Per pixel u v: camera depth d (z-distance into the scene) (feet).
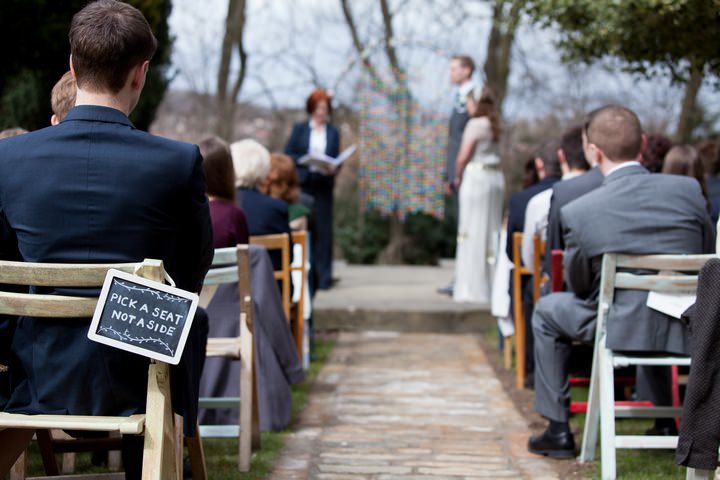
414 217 38.93
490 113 24.44
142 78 7.63
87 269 6.98
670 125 41.01
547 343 12.29
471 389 17.06
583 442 11.96
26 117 17.95
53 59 15.55
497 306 18.28
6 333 7.66
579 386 13.51
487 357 20.27
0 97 17.97
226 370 13.37
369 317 23.81
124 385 7.27
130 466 8.00
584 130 12.00
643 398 12.78
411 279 30.91
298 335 17.75
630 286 10.94
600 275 11.44
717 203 15.89
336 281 29.78
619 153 11.57
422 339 22.74
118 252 7.24
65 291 7.23
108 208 7.22
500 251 18.26
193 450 9.82
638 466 11.50
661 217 11.07
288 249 15.70
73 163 7.25
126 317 6.89
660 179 11.33
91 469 11.33
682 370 14.33
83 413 7.27
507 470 11.76
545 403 12.35
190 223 7.50
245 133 44.62
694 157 14.01
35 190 7.24
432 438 13.48
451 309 23.70
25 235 7.30
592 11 13.64
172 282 7.12
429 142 34.63
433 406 15.65
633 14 12.63
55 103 9.71
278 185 18.51
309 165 25.95
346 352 20.94
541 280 15.69
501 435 13.66
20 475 9.00
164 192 7.30
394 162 34.86
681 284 10.75
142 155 7.31
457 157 25.22
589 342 11.91
